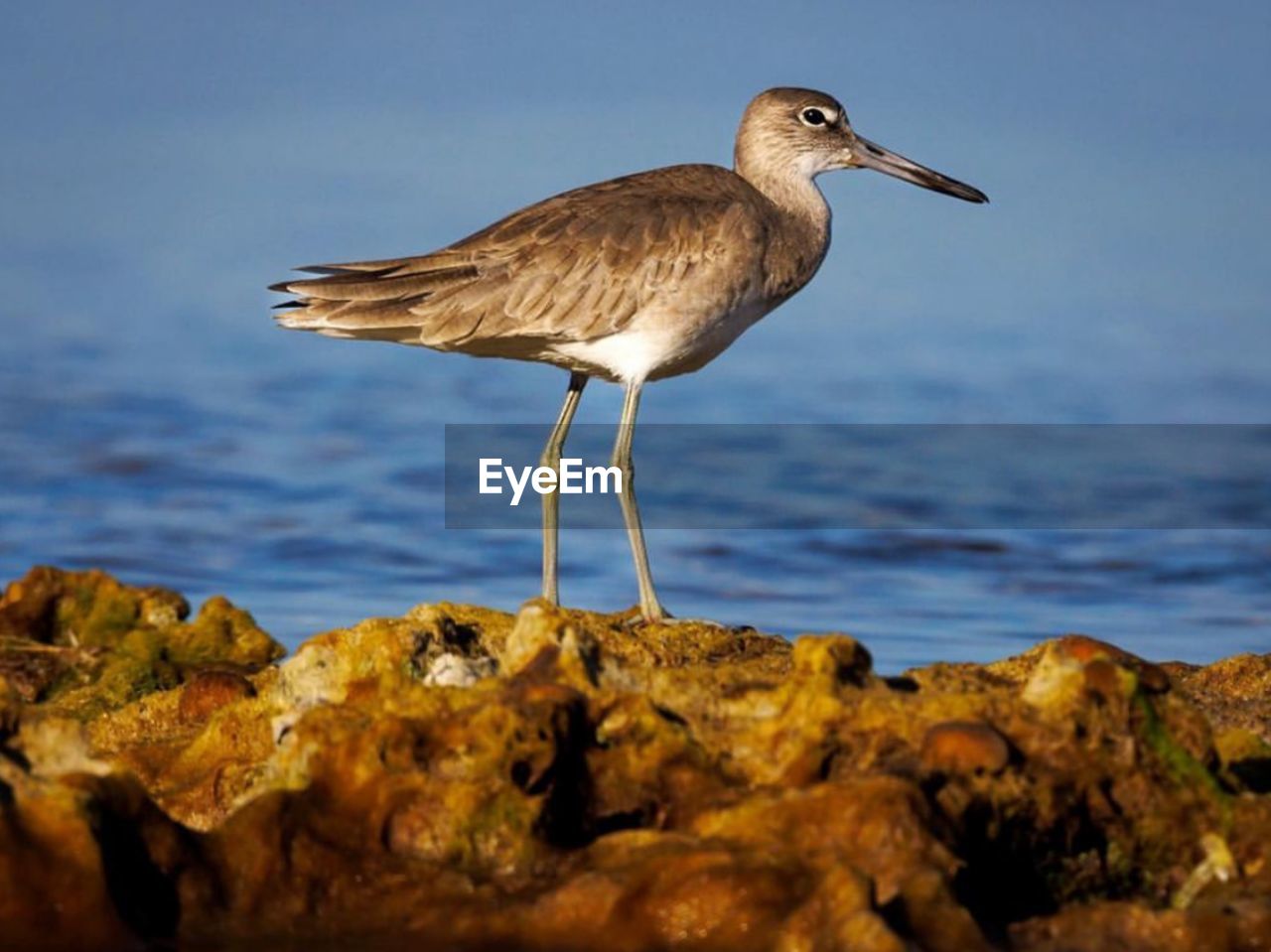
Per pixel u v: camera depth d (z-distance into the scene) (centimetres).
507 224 1566
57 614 1520
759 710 1048
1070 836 984
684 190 1608
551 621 1067
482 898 940
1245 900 951
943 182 1777
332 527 2173
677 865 920
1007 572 2028
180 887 942
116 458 2450
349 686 1171
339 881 956
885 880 913
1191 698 1280
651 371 1585
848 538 2167
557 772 984
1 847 896
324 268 1562
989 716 1001
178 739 1236
